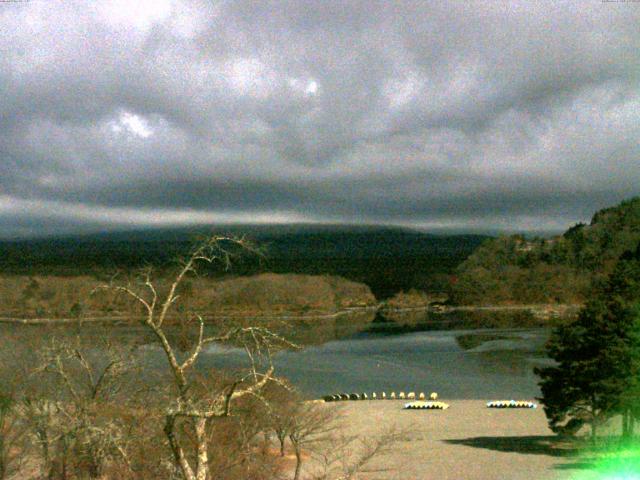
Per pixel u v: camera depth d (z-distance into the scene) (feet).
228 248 84.79
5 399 123.65
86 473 120.57
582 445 223.30
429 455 208.95
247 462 127.03
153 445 110.42
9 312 595.47
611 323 206.28
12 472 125.90
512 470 186.70
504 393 399.65
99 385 127.65
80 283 615.16
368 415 311.27
